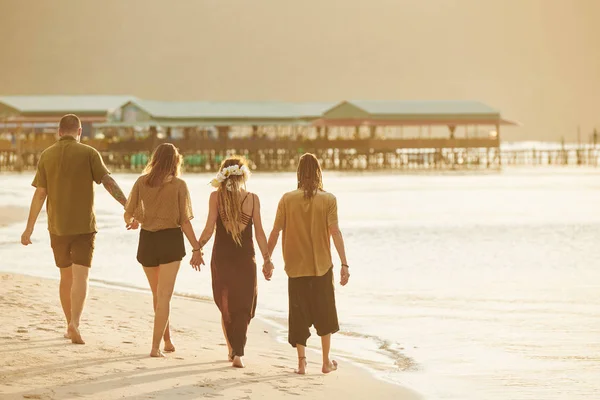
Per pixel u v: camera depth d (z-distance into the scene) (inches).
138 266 1712.6
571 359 910.4
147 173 793.6
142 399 639.1
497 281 1549.0
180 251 792.9
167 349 831.1
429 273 1665.8
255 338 1002.1
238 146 7598.4
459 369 862.5
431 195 4510.3
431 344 995.3
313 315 784.3
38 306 1032.8
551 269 1732.3
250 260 783.1
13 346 796.6
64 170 815.7
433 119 7755.9
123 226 2605.8
